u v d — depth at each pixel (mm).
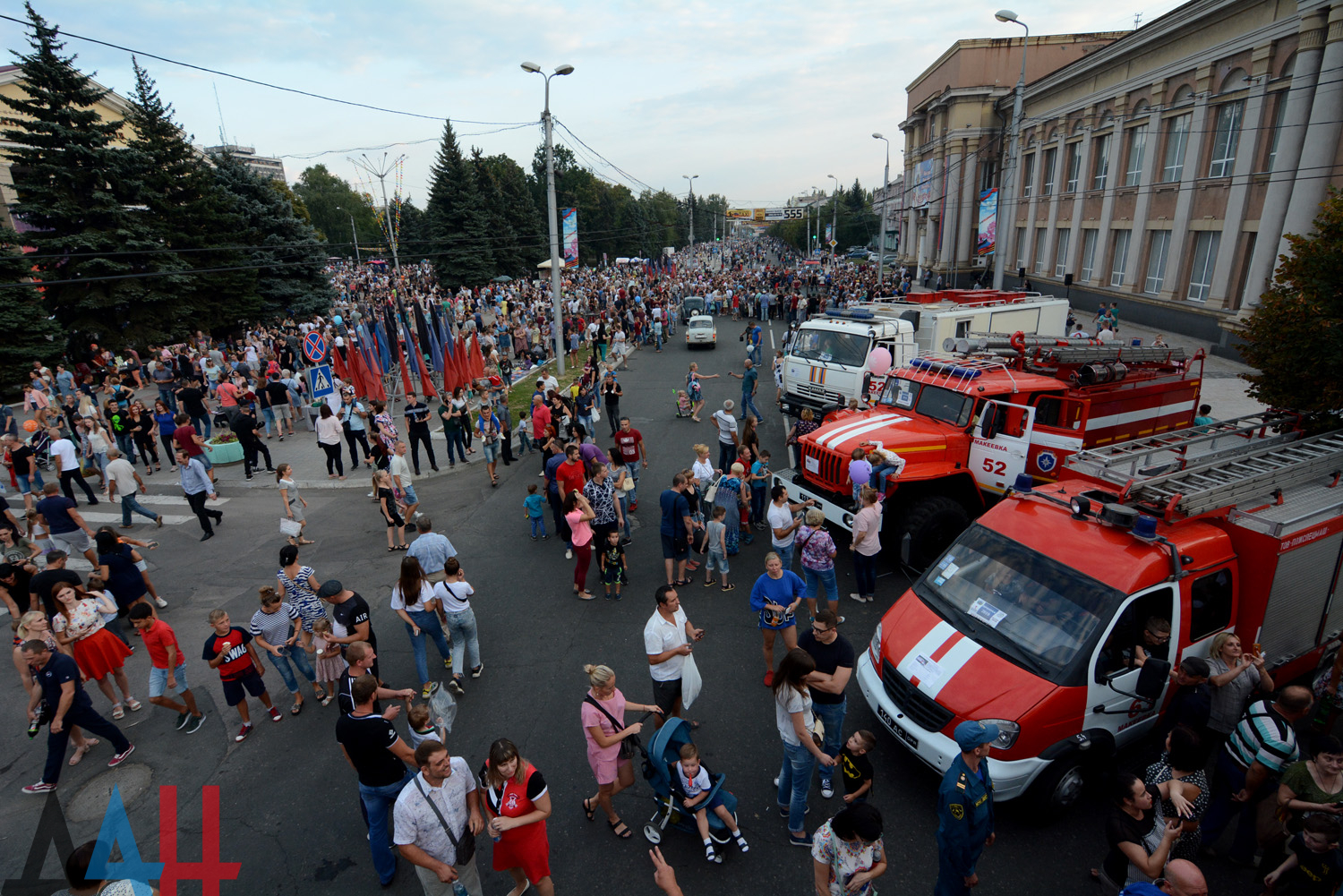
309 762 6477
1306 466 6391
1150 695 5051
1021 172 38312
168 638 6781
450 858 4387
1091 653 5230
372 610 9234
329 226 119188
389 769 4863
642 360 28078
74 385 21719
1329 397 7484
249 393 14914
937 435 9344
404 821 4215
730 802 5059
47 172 25797
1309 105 18375
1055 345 9789
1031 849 5137
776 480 10562
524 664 7781
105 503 13617
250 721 6863
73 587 6859
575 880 5027
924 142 52375
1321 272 7539
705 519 10273
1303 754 6004
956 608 6043
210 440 16031
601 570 9688
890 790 5738
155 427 15820
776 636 8062
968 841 4168
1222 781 4848
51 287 25953
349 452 16266
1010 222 39594
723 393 21609
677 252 118625
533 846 4453
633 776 5680
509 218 60688
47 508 9805
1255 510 5938
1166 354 10352
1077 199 31594
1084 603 5480
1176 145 24719
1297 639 6035
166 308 28453
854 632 8039
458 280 50406
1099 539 5863
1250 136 20562
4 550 9359
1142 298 26312
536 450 16203
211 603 9578
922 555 9070
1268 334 8039
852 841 3922
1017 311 16312
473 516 12461
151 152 28875
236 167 35312
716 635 8195
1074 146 32344
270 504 13430
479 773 6035
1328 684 5914
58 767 6078
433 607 7160
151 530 12258
